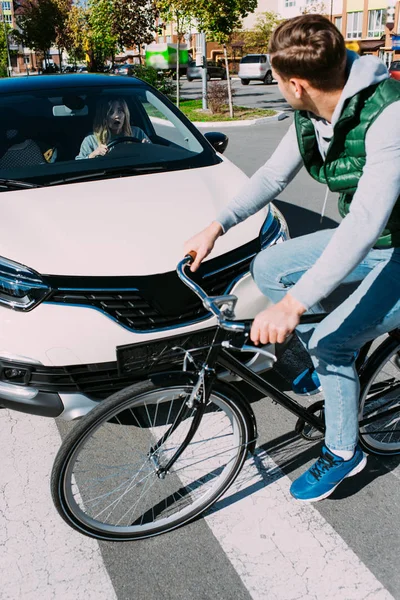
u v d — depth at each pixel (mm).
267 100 22766
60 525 2594
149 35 22484
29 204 3176
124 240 2881
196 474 2559
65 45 50312
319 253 2252
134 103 4238
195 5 15523
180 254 2854
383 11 46000
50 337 2652
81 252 2787
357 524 2539
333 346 2184
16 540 2523
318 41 1734
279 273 2295
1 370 2729
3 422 3281
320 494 2461
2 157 3654
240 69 34312
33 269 2703
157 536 2521
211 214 3166
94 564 2396
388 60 43750
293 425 3180
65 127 3941
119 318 2719
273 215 3430
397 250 2082
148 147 3891
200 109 18750
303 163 2340
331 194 7406
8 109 4004
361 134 1837
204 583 2301
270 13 47312
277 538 2486
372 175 1777
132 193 3311
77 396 2738
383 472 2818
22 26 53094
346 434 2352
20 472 2906
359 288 2150
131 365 2732
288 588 2264
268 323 1820
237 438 2486
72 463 2213
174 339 2766
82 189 3352
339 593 2232
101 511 2486
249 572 2338
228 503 2680
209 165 3793
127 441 2779
